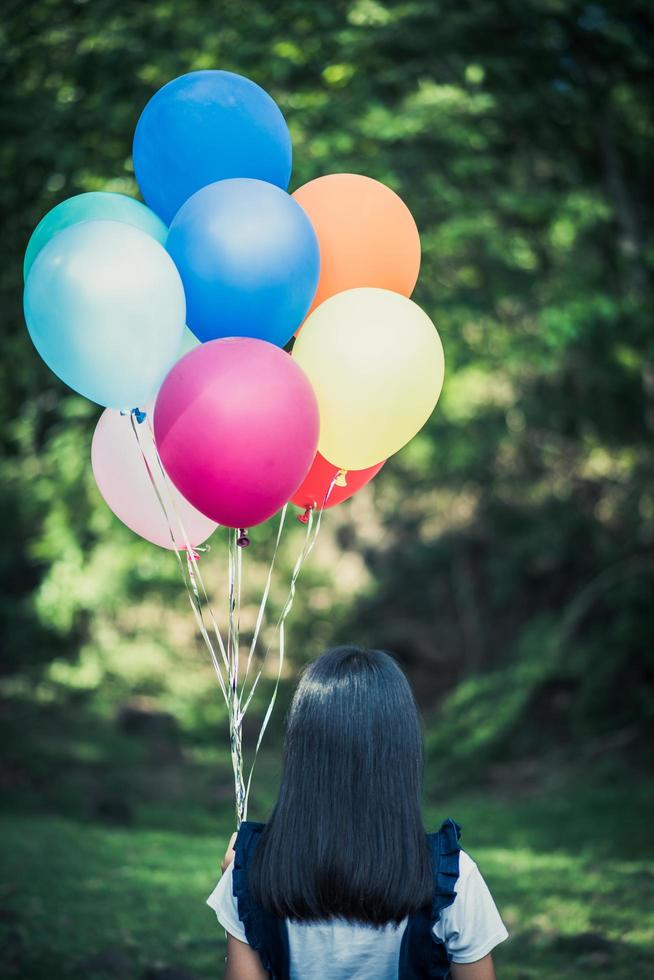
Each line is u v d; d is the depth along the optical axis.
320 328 2.78
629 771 10.62
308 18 7.83
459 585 16.67
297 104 7.79
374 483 15.03
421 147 8.54
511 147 9.62
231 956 1.80
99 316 2.49
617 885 5.97
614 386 11.81
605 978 4.26
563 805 9.58
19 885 5.46
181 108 2.97
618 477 13.47
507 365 10.94
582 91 9.01
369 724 1.75
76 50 7.64
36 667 14.55
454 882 1.74
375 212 3.08
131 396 2.70
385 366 2.73
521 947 4.74
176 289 2.60
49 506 12.57
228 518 2.57
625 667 11.86
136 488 3.06
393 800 1.73
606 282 9.95
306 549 3.19
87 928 4.75
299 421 2.46
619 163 9.85
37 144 7.26
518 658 13.52
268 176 3.06
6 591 15.43
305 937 1.73
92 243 2.52
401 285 3.18
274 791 10.70
